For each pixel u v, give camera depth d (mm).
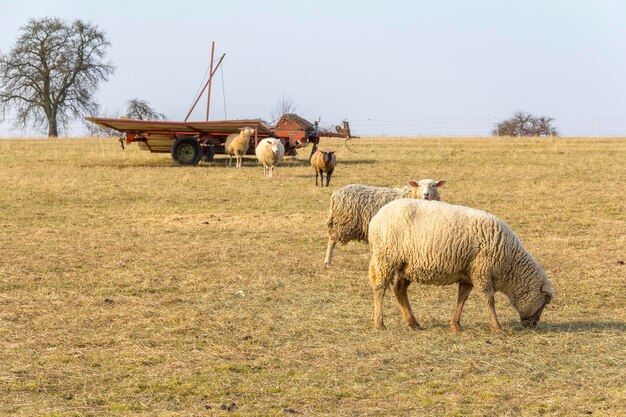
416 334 9977
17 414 7223
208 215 20312
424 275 9703
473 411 7332
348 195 13883
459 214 9617
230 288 12547
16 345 9344
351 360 8859
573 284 12883
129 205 22078
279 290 12461
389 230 9734
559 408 7387
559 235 17766
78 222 19234
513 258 9773
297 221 19438
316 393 7809
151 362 8781
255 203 22422
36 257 14734
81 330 10055
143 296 12016
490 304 9820
